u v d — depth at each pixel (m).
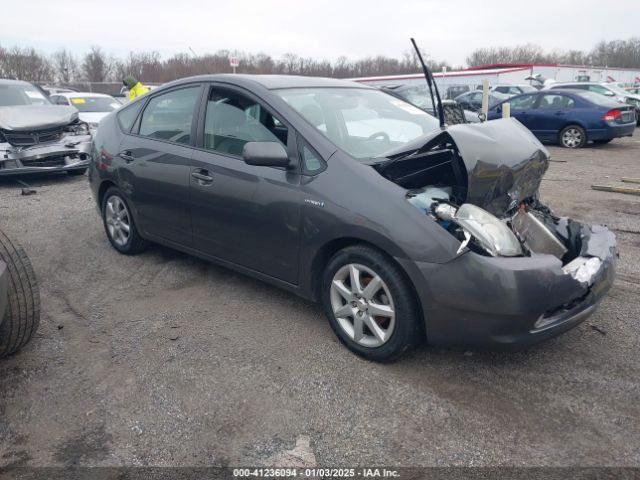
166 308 3.95
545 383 2.96
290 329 3.60
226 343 3.43
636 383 2.95
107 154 4.81
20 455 2.46
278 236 3.43
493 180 3.03
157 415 2.73
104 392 2.93
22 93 9.44
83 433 2.61
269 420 2.68
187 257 4.98
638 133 16.56
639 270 4.57
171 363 3.20
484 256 2.73
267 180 3.45
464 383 2.97
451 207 2.92
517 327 2.74
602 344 3.36
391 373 3.06
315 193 3.20
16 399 2.88
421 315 2.98
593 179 8.68
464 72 30.50
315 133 3.34
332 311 3.30
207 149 3.92
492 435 2.56
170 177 4.12
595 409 2.74
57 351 3.36
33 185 8.55
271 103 3.58
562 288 2.77
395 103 4.36
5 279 2.60
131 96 11.00
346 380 3.00
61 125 8.67
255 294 4.16
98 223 6.18
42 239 5.61
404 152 3.21
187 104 4.16
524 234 3.31
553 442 2.51
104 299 4.12
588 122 12.68
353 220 3.01
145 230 4.61
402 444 2.51
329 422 2.66
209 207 3.84
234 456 2.45
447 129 3.13
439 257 2.76
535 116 13.43
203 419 2.70
